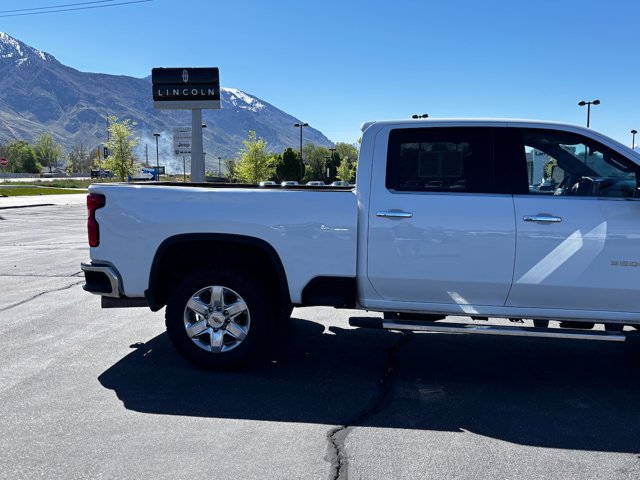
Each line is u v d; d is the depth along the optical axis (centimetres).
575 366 504
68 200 3688
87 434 354
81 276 923
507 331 428
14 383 439
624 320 433
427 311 451
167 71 2609
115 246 468
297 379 459
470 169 442
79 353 516
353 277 446
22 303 721
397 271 443
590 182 438
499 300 441
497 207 430
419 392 436
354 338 582
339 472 312
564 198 429
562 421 385
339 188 616
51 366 480
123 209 465
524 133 443
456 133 446
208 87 2623
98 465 316
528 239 426
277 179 7662
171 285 502
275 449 338
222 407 400
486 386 452
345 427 371
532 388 448
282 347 548
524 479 308
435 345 563
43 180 8944
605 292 426
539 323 468
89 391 425
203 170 2689
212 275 461
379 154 450
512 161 439
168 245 461
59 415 382
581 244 422
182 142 3216
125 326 612
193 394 423
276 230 450
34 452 330
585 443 352
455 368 495
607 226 421
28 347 532
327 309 711
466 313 446
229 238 455
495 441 353
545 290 431
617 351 552
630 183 431
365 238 445
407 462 324
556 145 442
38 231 1711
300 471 312
